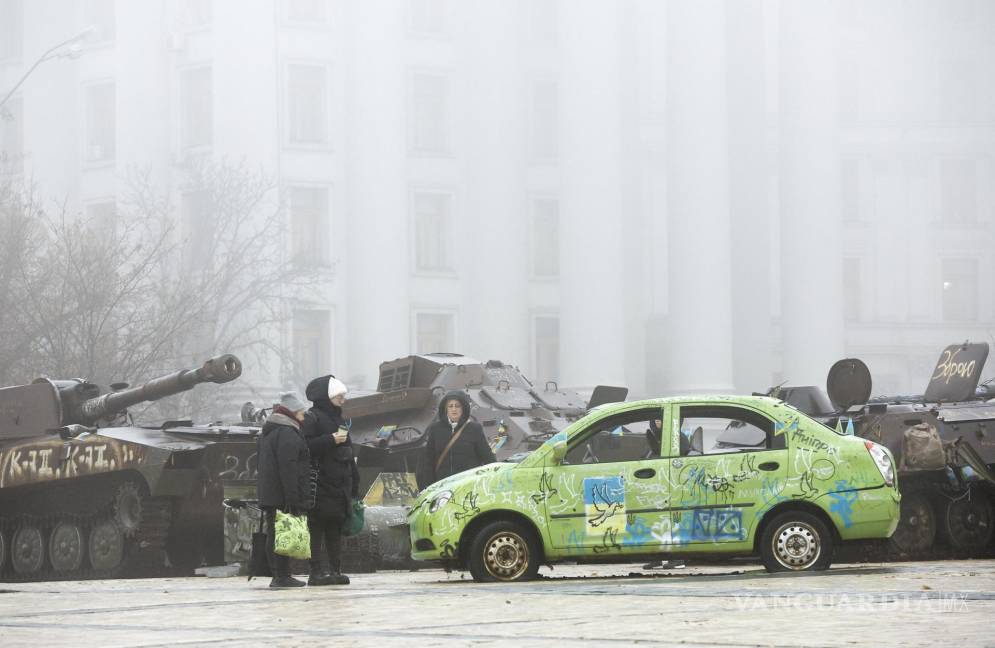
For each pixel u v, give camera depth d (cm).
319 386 1670
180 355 4966
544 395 2939
